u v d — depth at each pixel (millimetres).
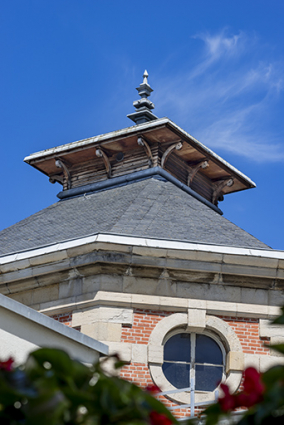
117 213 14773
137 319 12266
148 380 11906
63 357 3240
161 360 12016
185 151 17703
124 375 11836
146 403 3383
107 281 12352
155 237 12383
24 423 3135
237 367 12188
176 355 12375
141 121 19594
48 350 3234
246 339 12438
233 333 12414
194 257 12359
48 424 3020
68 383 3248
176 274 12500
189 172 18141
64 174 18453
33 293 12938
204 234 13750
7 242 14781
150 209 14703
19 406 3195
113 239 12188
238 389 12094
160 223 13938
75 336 9758
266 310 12578
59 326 9531
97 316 12188
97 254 12250
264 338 12477
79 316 12352
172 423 3375
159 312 12383
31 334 9211
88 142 17656
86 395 3178
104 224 14227
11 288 13031
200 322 12344
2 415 3170
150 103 19875
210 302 12500
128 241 12227
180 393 12000
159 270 12453
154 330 12227
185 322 12328
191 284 12570
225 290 12609
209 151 17797
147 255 12297
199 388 12172
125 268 12398
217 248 12414
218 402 3355
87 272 12445
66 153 17984
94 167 18125
